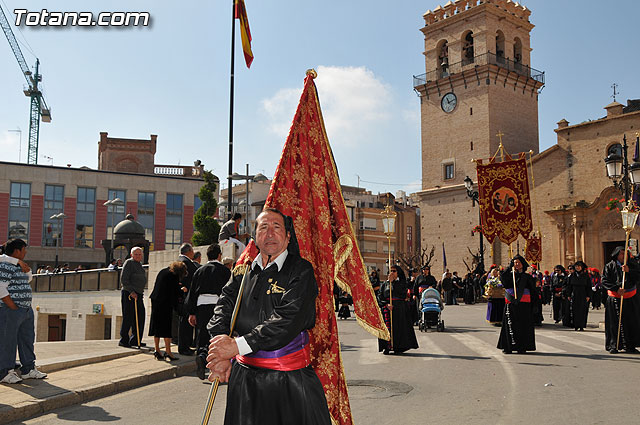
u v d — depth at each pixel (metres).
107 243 32.00
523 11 56.66
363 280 4.91
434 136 56.22
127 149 67.44
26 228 52.34
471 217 52.50
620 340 11.74
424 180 56.75
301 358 3.55
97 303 23.19
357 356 12.04
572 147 47.19
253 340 3.32
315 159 4.95
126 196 55.56
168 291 10.95
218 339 3.33
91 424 6.59
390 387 8.34
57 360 10.06
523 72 55.53
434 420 6.39
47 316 27.16
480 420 6.36
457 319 23.02
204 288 9.65
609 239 43.53
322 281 4.61
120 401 7.84
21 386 8.19
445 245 54.06
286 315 3.38
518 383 8.46
